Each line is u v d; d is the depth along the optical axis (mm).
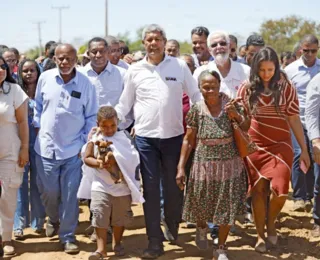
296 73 8469
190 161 7168
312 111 7234
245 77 7309
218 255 6773
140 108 7027
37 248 7359
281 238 7547
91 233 7793
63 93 7180
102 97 7809
